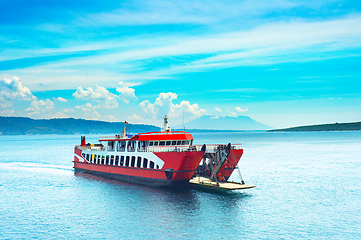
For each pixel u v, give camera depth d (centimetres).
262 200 5344
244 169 9119
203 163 6919
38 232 3997
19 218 4534
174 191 5934
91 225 4200
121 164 7019
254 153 14862
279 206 4988
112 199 5441
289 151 15900
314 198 5472
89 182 7050
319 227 4072
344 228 4028
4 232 4006
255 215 4544
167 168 5875
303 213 4634
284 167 9506
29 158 13550
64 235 3884
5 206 5159
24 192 6178
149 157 6247
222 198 5462
